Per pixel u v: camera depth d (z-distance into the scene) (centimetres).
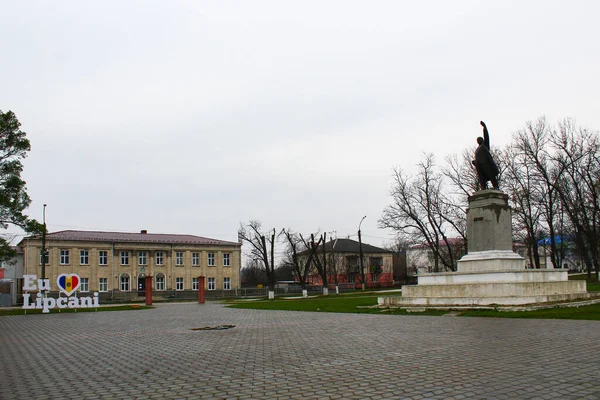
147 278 5412
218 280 8875
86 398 828
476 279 2517
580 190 5178
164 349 1427
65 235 7788
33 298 7294
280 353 1251
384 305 2764
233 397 798
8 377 1047
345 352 1226
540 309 2062
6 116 4234
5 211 4228
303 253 11038
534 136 4991
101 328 2305
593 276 5744
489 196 2625
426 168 5744
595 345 1177
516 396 742
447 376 894
